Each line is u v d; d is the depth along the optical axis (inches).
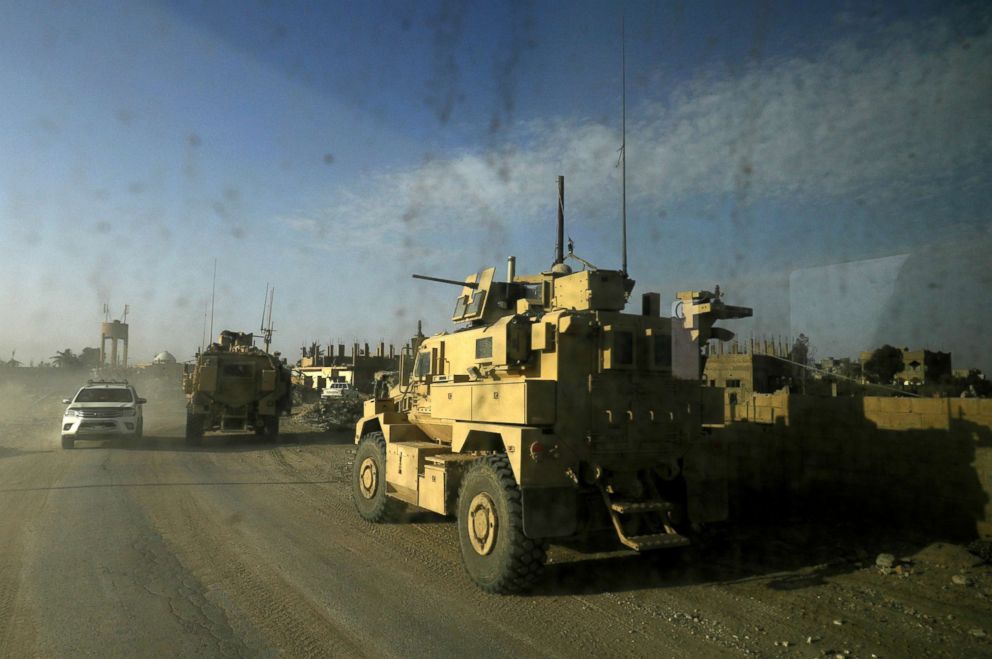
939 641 182.5
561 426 242.5
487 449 288.4
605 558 277.1
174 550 276.2
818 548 276.8
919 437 287.3
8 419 1072.8
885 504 299.6
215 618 199.2
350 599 219.6
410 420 355.9
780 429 353.4
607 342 249.6
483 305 316.5
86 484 443.2
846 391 368.5
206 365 747.4
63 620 195.0
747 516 334.6
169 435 848.9
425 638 187.2
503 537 228.5
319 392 1791.3
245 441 786.8
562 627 197.0
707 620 202.1
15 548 275.7
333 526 333.4
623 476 257.3
